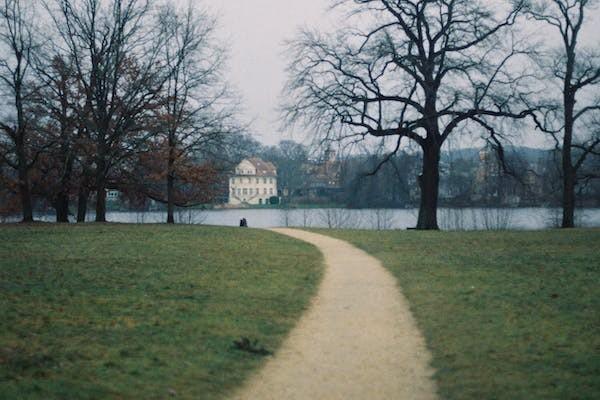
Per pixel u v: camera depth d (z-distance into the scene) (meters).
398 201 64.81
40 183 41.66
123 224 38.28
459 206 63.69
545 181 46.38
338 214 71.12
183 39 42.50
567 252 21.84
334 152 37.09
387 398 8.30
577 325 11.36
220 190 46.84
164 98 41.69
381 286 16.44
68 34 39.12
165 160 41.91
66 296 13.88
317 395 8.44
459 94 35.06
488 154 40.28
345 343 11.00
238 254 22.61
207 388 8.55
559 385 8.38
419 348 10.61
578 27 37.59
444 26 35.72
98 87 39.03
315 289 16.08
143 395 8.05
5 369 8.48
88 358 9.36
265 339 11.12
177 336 10.91
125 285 15.57
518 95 35.62
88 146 38.16
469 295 14.54
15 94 37.12
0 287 14.51
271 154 136.00
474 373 9.08
